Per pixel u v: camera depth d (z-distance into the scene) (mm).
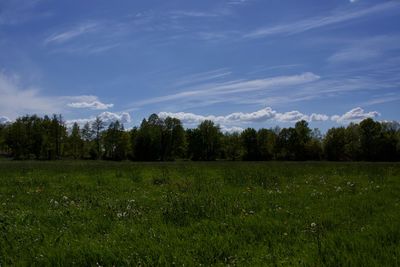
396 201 10977
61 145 116812
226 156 134875
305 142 126938
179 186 15531
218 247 6289
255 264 5469
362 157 115125
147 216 8930
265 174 20719
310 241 6555
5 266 5707
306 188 14516
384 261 5340
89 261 5820
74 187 15938
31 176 21453
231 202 10750
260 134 130250
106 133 120188
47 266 5648
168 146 125062
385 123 115688
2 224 8039
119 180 18875
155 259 5781
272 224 7887
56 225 8297
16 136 110562
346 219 8320
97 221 8492
